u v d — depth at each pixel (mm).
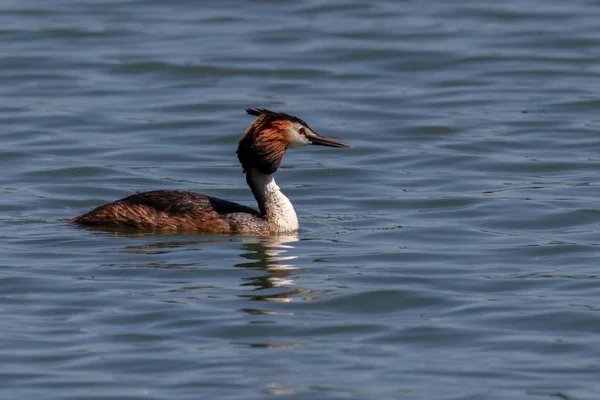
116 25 30781
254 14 31953
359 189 19641
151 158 21625
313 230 16938
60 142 22484
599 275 14766
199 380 11328
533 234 16844
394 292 13953
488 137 22953
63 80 26750
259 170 16594
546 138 22891
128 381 11297
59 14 31750
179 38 29766
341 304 13578
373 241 16375
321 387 11195
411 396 11008
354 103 25328
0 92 25844
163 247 15688
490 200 18719
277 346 12266
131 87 26359
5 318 12992
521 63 27953
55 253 15375
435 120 24094
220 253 15453
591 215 17719
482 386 11250
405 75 27328
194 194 16875
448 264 15242
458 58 28219
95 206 18297
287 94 25984
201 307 13305
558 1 32969
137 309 13242
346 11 32125
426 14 31797
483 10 32000
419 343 12430
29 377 11391
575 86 26375
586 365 11820
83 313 13148
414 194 19234
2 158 21281
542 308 13469
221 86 26469
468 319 13141
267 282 14266
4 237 16125
